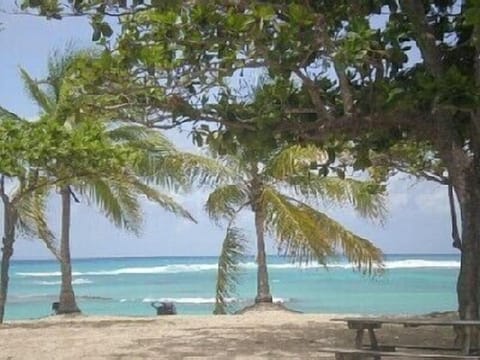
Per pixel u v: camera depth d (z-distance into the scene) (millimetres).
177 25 10391
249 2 10141
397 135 11922
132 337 14688
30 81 22625
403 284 63281
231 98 11766
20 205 21750
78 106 12258
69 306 24344
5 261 18891
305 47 10102
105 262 123312
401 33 11477
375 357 10250
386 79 11102
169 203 23328
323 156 21438
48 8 10188
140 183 22391
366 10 11336
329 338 14125
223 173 22453
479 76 10211
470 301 11008
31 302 51688
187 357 12000
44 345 13750
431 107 10695
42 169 17734
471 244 11117
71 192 23188
